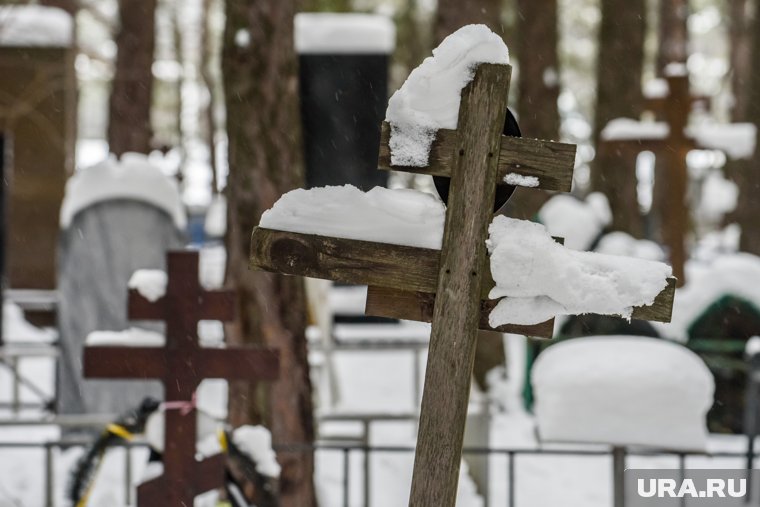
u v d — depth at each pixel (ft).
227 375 24.75
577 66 161.99
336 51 61.62
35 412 51.06
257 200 31.89
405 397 56.18
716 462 41.50
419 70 15.84
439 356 15.80
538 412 30.04
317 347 52.13
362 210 16.31
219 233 129.80
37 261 69.92
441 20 54.08
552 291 15.69
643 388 29.04
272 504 26.21
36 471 40.37
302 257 16.34
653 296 15.72
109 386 43.19
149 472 25.07
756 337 45.60
